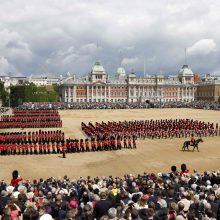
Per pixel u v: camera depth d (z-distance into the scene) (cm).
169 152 6469
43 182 3266
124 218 1786
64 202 2220
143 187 2736
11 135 6812
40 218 1766
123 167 5272
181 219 1739
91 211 1959
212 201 2189
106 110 18075
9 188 2738
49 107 18888
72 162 5594
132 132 8106
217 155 6181
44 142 6341
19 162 5612
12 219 1792
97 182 3216
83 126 9688
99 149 6600
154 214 1841
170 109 18750
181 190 2508
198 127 8438
